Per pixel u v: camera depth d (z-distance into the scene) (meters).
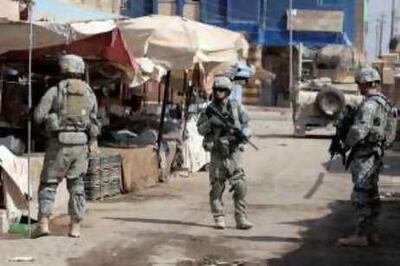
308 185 15.55
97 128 9.66
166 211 11.86
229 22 54.84
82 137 9.45
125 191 13.61
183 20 15.59
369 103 9.34
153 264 8.45
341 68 29.66
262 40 54.44
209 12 54.84
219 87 10.34
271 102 53.50
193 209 12.12
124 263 8.45
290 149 23.77
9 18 11.52
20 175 10.15
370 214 9.61
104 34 11.94
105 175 12.92
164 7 53.34
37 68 13.65
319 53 30.14
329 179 16.58
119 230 10.20
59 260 8.46
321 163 19.88
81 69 9.57
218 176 10.41
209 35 15.36
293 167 18.86
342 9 54.56
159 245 9.38
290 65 51.62
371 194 9.62
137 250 9.09
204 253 9.02
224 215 11.52
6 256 8.53
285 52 54.50
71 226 9.60
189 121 17.05
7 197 9.92
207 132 10.38
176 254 8.93
